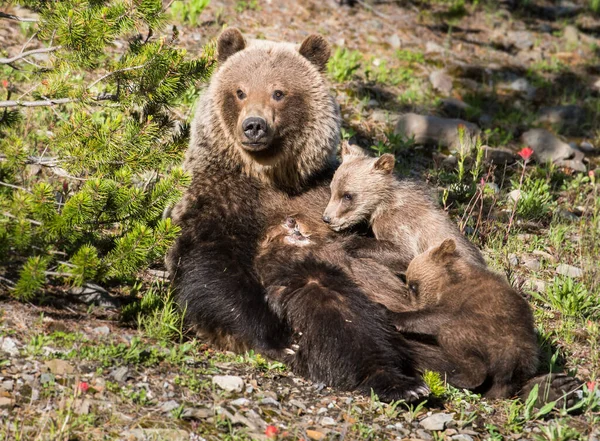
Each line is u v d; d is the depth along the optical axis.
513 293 10.04
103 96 11.30
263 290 10.90
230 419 8.77
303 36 22.66
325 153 12.07
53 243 10.30
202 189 11.51
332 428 9.02
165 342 10.11
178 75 11.33
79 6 10.79
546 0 31.27
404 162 18.09
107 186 10.30
